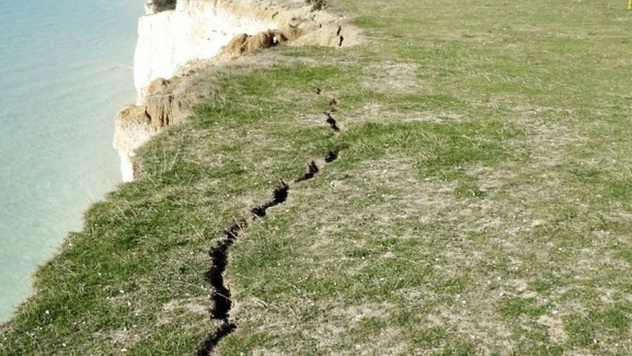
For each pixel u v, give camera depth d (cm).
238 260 1009
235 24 3111
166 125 1700
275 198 1202
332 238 1052
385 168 1298
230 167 1318
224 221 1119
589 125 1488
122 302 920
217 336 851
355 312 873
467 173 1259
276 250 1028
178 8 3569
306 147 1399
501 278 930
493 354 785
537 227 1057
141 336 848
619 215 1094
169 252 1035
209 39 3316
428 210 1126
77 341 847
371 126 1495
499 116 1549
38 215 2505
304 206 1162
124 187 1266
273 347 818
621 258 971
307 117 1571
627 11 2841
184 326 864
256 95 1727
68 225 2425
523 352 786
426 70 1933
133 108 1762
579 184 1203
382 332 834
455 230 1059
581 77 1855
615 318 836
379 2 3036
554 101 1655
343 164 1324
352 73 1906
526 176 1240
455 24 2573
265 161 1339
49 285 971
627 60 2031
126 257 1025
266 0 3109
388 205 1149
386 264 972
